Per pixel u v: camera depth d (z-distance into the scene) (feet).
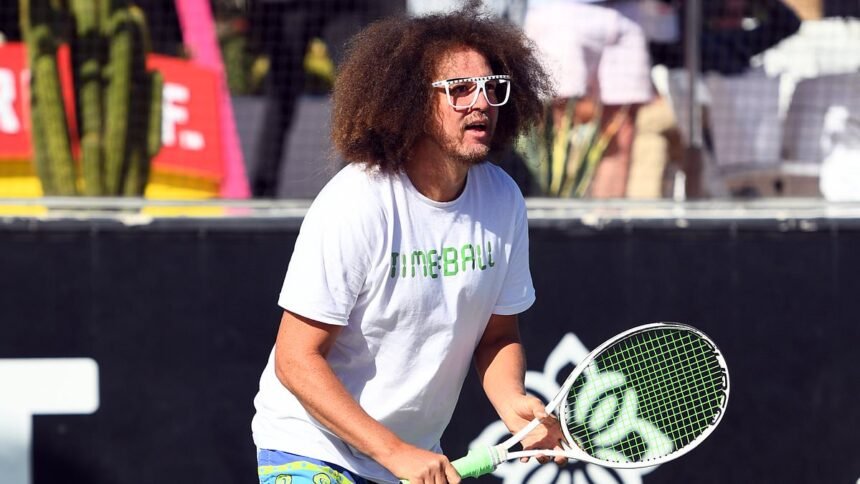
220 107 61.98
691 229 53.42
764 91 61.93
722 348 53.47
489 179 35.86
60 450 52.65
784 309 53.62
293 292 33.63
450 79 33.45
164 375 52.90
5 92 61.46
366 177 33.96
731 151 61.57
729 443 53.47
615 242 53.36
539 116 36.94
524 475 52.85
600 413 47.29
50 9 60.59
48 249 52.80
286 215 54.08
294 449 35.53
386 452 32.55
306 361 33.63
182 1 62.85
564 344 53.11
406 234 34.04
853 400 53.52
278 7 62.59
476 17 34.99
